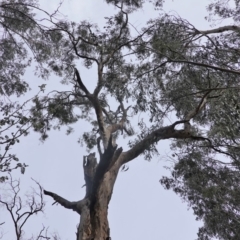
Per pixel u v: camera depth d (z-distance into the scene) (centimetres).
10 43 1443
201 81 1155
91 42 1434
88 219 1088
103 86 1349
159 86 1230
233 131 1044
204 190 1347
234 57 1109
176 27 1231
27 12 1386
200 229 1469
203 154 1429
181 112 1287
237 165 1355
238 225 1330
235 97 1026
